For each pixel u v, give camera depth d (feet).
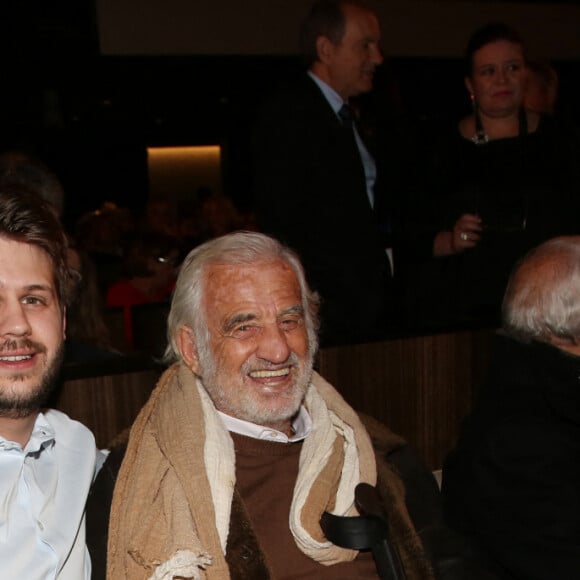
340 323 7.96
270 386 5.44
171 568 4.64
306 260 7.88
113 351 7.18
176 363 5.82
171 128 32.35
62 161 31.09
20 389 4.30
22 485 4.49
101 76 20.13
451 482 6.05
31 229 4.34
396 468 6.00
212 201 19.34
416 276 8.63
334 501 5.56
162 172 34.83
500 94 8.32
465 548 5.75
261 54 17.29
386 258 8.39
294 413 5.55
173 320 5.68
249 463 5.50
